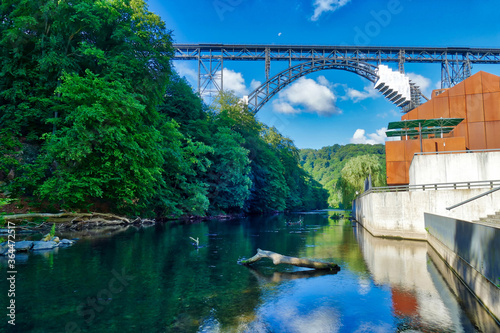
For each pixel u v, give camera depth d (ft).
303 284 27.12
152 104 83.66
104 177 67.62
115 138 64.95
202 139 128.67
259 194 174.60
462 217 55.01
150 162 77.15
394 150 96.43
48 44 67.97
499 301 18.69
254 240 56.34
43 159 65.92
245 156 133.80
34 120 74.08
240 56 226.79
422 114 102.68
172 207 98.22
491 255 20.39
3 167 65.41
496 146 94.22
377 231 63.52
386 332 17.42
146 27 92.38
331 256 40.81
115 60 72.49
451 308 21.36
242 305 21.56
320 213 210.79
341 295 24.08
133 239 52.13
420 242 54.85
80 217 70.38
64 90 60.95
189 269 32.01
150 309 20.47
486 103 96.37
